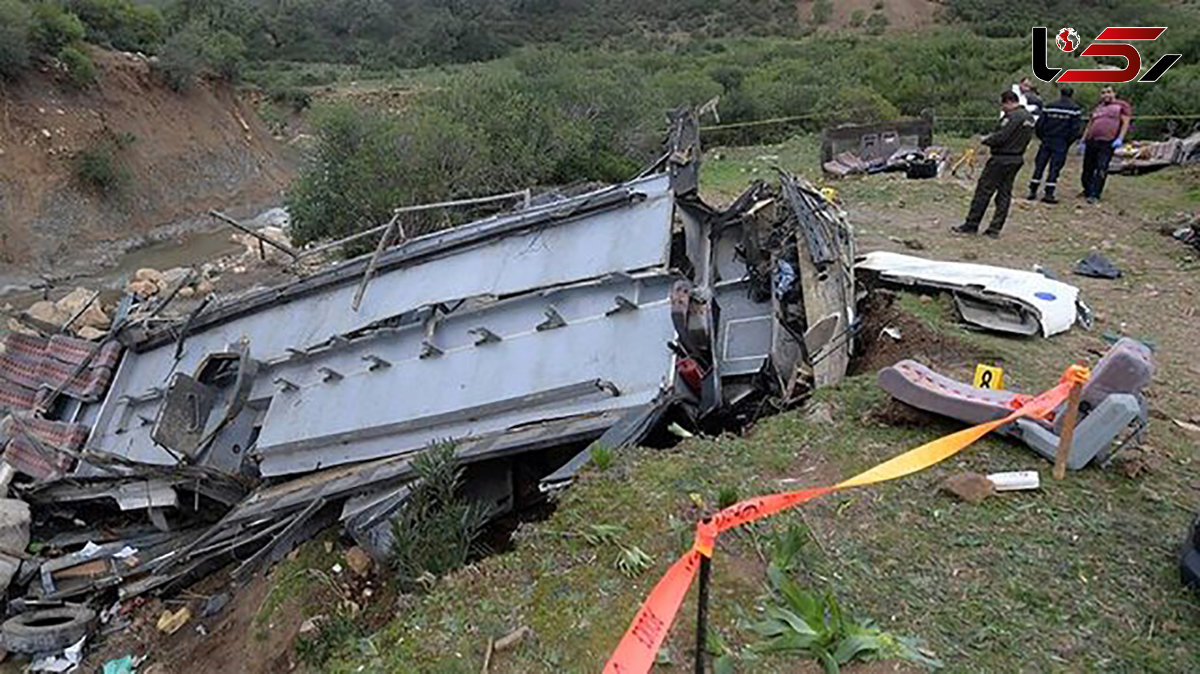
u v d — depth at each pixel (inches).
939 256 361.7
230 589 248.8
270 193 1077.1
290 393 272.8
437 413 238.1
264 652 213.8
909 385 194.1
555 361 233.0
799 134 903.7
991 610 138.6
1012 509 164.9
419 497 198.7
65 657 235.8
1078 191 503.8
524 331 246.5
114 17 1109.1
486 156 601.9
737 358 245.0
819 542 155.3
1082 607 139.3
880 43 1615.4
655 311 230.5
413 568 181.5
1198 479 179.0
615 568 150.7
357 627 199.6
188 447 275.4
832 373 233.3
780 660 127.9
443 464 203.3
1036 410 178.1
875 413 202.4
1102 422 173.3
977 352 245.3
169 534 287.0
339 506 239.1
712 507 166.1
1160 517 163.3
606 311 237.8
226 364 298.8
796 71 1225.4
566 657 132.8
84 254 773.3
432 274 275.7
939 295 285.6
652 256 238.4
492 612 144.9
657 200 258.1
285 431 263.1
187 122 1042.7
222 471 273.0
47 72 880.9
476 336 251.8
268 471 263.4
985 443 188.1
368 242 526.6
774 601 139.6
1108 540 155.9
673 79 1114.1
